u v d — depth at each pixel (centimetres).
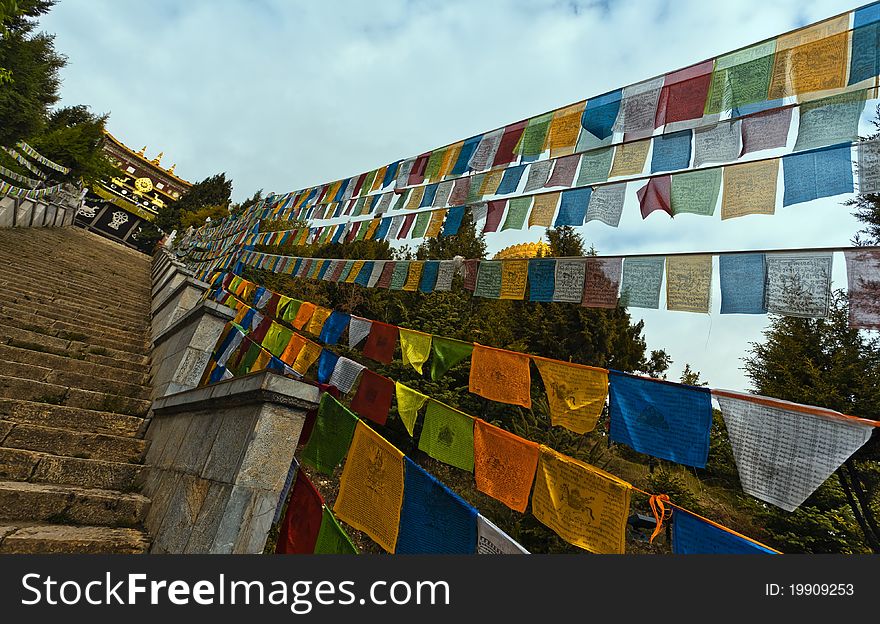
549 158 357
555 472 256
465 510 244
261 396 258
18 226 1301
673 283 264
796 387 799
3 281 728
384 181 556
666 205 277
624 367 1276
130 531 318
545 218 336
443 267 418
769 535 809
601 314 1232
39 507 303
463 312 1172
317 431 328
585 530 233
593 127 336
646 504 812
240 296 755
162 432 424
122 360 606
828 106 232
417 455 928
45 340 567
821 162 224
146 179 3991
